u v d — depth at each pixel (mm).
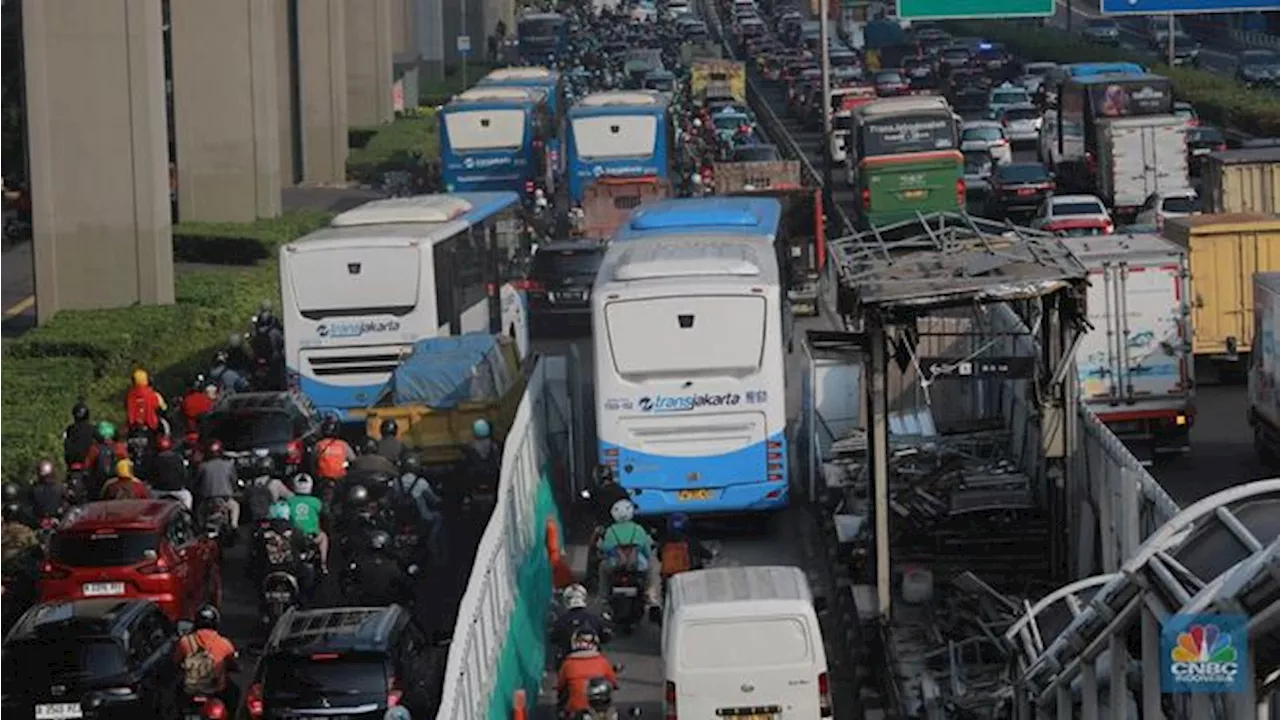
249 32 182375
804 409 98250
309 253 108938
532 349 138375
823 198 170875
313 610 70375
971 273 74438
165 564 77312
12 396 107625
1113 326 102188
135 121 141125
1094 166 185500
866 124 172125
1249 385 103562
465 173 185500
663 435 90688
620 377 90375
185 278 150125
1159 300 102188
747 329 89938
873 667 72688
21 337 125312
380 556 80875
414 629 67938
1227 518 45375
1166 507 62750
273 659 64500
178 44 182250
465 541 93188
